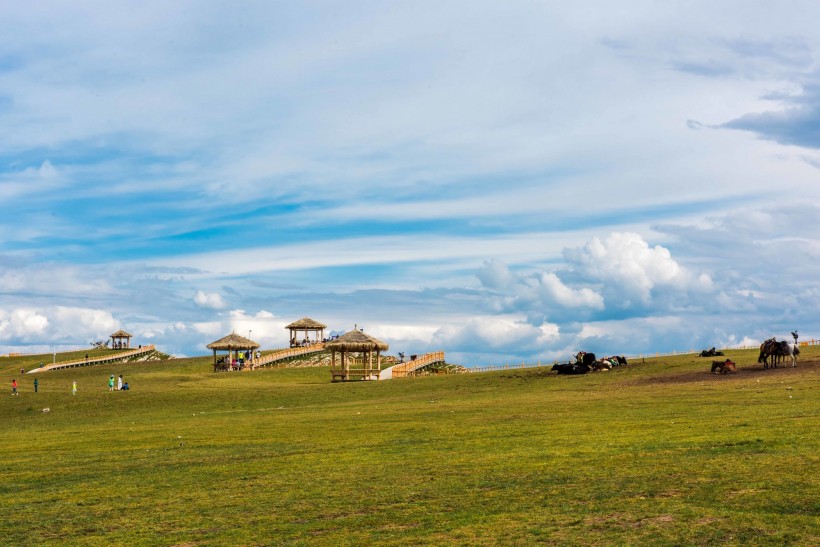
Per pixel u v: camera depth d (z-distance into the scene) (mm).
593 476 20156
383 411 46031
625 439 26359
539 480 20141
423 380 75500
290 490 20875
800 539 13844
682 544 13992
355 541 15500
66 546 16422
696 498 17047
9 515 19625
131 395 68750
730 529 14648
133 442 34812
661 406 38062
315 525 16969
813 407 32750
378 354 94688
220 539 16281
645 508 16500
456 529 15875
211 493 21156
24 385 93375
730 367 58781
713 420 30141
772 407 33812
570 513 16562
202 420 47000
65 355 158625
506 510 17203
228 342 117500
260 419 45000
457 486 20062
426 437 30625
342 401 59906
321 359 123312
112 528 17797
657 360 78500
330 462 25250
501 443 27516
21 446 35688
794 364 60062
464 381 72312
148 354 155750
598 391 53188
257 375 99375
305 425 38969
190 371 116312
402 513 17562
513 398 51500
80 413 58812
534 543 14594
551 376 70750
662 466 20766
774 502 16266
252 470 24531
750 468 19594
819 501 16109
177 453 29812
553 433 29484
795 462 19906
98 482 23953
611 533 14883
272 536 16297
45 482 24531
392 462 24516
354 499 19281
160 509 19516
